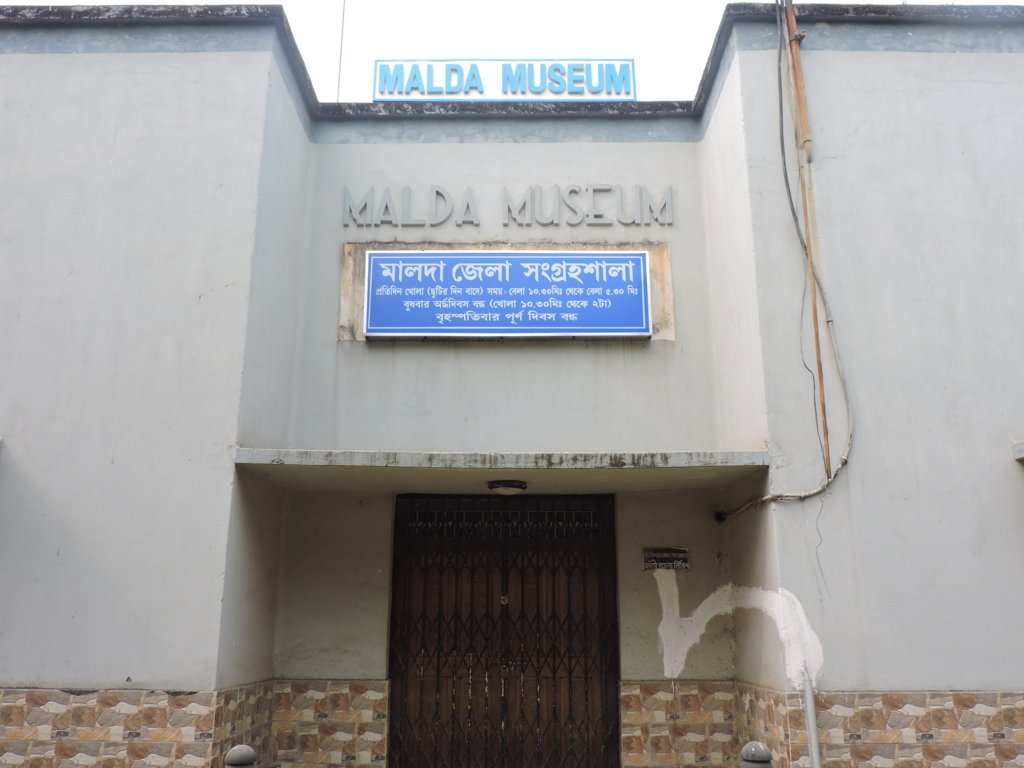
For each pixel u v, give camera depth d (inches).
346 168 306.3
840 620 223.1
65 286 243.4
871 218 249.4
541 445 281.4
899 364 239.3
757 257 247.3
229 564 227.1
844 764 214.8
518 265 294.4
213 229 247.9
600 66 323.9
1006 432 235.0
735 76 265.9
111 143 255.1
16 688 216.7
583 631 284.0
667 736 268.7
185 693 216.2
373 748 267.0
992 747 216.2
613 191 304.3
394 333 287.7
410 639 282.0
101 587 222.7
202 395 235.3
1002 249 248.5
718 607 277.6
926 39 265.1
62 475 230.1
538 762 273.7
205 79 260.8
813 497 230.4
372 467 236.5
